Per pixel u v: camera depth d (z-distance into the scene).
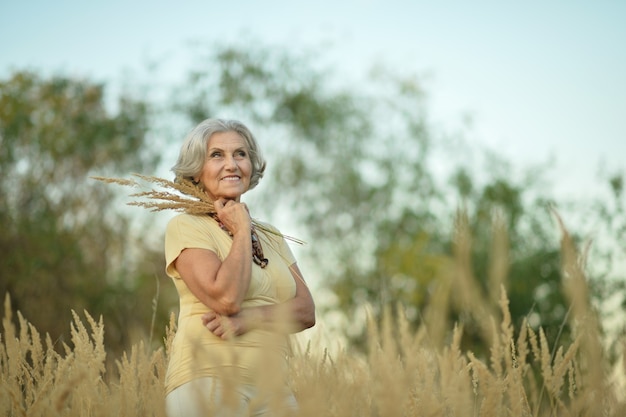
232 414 1.67
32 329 2.93
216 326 2.76
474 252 17.17
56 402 2.18
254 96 25.16
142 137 23.16
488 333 1.96
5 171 21.03
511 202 21.45
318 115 25.28
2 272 19.47
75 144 21.62
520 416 2.19
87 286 19.70
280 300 3.19
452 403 2.10
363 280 23.66
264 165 3.56
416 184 25.14
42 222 20.45
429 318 1.83
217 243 3.05
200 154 3.32
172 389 2.69
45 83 22.67
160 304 19.86
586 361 1.98
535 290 18.44
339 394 1.90
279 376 1.60
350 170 25.36
